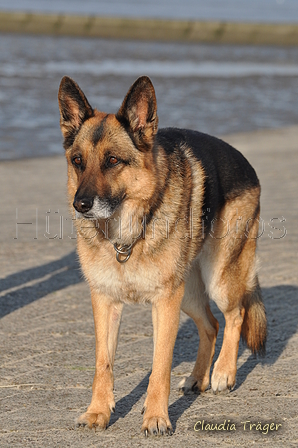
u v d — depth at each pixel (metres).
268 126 30.27
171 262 6.70
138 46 74.25
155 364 6.54
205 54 68.88
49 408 6.68
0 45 64.56
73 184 7.08
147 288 6.71
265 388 7.21
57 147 24.56
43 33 83.75
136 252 6.62
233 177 8.28
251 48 80.00
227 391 7.26
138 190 6.77
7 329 8.98
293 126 30.64
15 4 177.50
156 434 6.11
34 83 40.06
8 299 10.25
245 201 8.38
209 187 7.68
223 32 85.19
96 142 6.79
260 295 8.34
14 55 56.16
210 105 35.56
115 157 6.74
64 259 12.55
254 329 8.05
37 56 56.75
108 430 6.27
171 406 6.92
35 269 11.84
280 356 8.11
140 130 6.88
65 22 84.19
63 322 9.32
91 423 6.23
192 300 7.82
